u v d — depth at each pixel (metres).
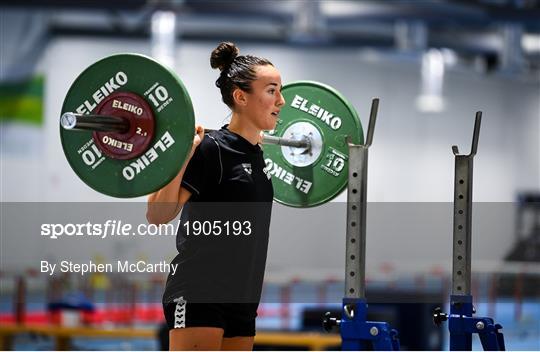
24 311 18.11
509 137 40.00
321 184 6.25
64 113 5.07
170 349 5.32
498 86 39.84
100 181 5.02
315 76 35.69
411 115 37.72
